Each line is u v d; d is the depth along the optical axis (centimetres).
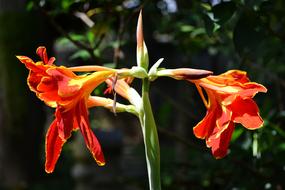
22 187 220
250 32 107
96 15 151
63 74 83
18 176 220
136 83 170
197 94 200
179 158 184
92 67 84
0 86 209
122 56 144
